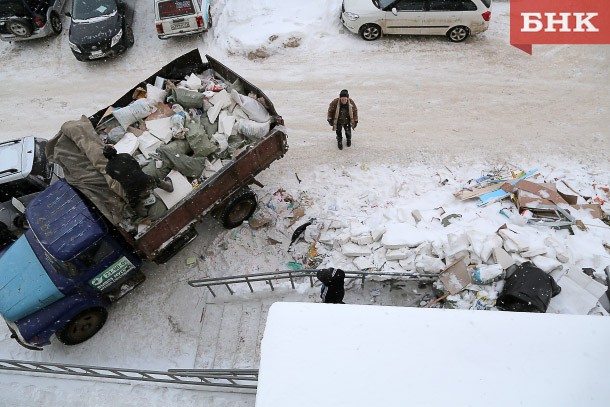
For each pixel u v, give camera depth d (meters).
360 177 9.98
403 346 3.88
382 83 11.98
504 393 3.59
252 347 7.90
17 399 7.61
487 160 10.12
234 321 8.22
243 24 13.56
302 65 12.66
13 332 7.75
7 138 11.62
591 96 11.21
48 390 7.65
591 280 7.20
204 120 8.60
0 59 13.87
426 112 11.22
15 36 13.57
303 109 11.59
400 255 8.03
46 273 7.62
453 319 4.00
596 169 9.72
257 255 8.88
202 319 8.30
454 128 10.83
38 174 9.52
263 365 3.88
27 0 13.45
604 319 3.92
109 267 7.75
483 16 12.22
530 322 3.93
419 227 8.55
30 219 7.65
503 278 7.43
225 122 8.54
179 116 8.38
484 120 10.93
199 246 9.16
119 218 7.48
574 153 10.08
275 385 3.77
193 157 8.10
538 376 3.65
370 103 11.54
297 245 8.86
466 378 3.69
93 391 7.57
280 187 9.94
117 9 13.09
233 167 8.00
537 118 10.86
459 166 10.06
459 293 7.52
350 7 12.58
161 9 12.77
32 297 7.46
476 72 12.02
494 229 8.27
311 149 10.72
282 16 13.54
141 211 7.61
